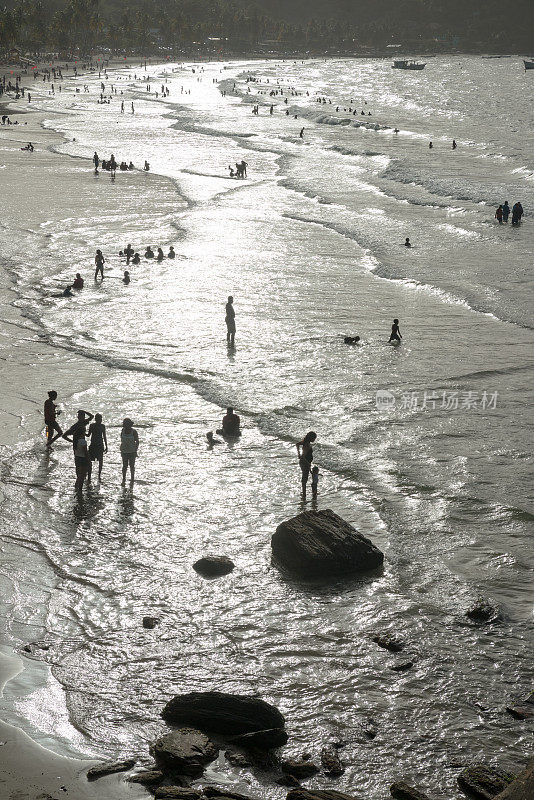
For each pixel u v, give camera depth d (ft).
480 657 42.29
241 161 251.80
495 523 57.47
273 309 111.96
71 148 287.69
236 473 65.10
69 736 35.68
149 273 130.00
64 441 70.44
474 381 86.38
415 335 101.81
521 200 188.65
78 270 131.23
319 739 36.14
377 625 45.24
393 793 32.50
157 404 79.36
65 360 91.50
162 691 39.14
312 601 47.55
